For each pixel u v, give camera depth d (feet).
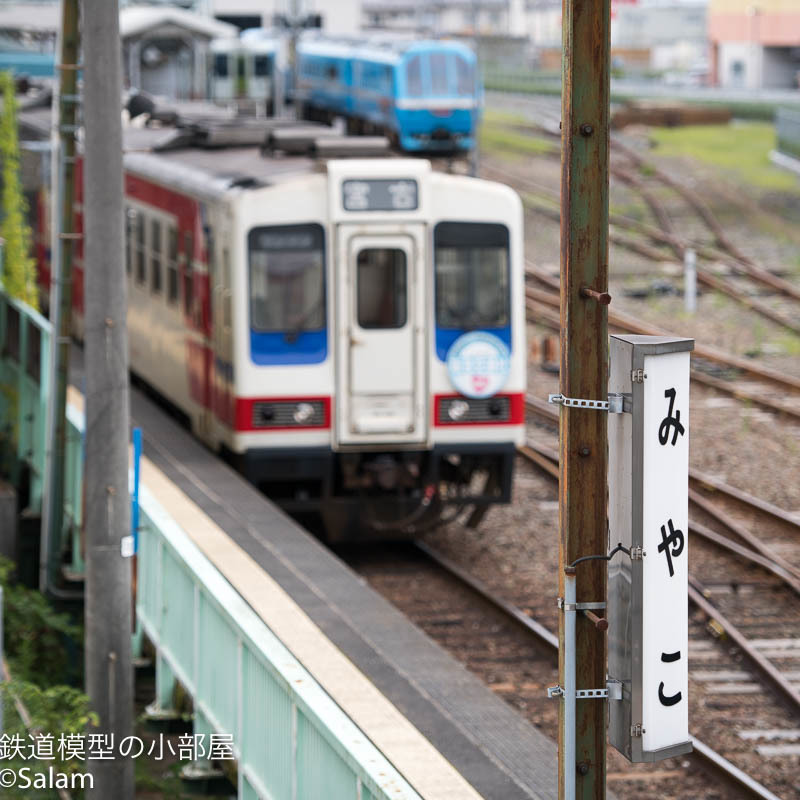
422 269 171.01
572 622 70.79
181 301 199.00
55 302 152.25
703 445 223.30
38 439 187.73
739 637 147.43
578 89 69.41
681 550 70.38
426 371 172.86
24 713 125.49
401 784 73.41
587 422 70.49
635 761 70.28
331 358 171.73
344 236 169.58
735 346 284.00
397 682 110.32
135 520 120.78
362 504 177.68
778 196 455.63
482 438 174.91
